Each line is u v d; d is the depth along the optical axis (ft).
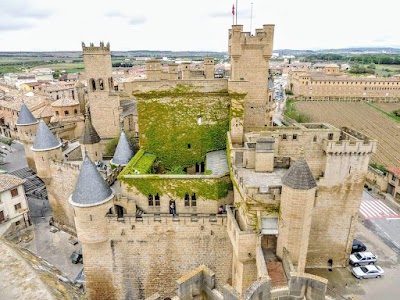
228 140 159.33
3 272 29.71
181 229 136.98
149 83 162.30
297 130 157.48
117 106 271.90
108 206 134.62
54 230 202.28
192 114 168.14
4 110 390.63
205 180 141.08
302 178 95.40
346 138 157.99
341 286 151.74
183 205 146.30
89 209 129.18
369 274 156.04
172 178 141.90
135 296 149.07
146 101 165.27
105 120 274.77
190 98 165.58
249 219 108.17
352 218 156.76
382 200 236.43
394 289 150.00
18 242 191.01
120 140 176.76
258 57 170.19
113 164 175.42
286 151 157.89
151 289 147.64
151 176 142.51
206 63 257.75
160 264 143.02
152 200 146.72
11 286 28.25
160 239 138.92
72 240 191.52
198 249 139.85
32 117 260.21
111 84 274.57
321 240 161.58
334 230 159.43
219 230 135.85
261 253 100.58
